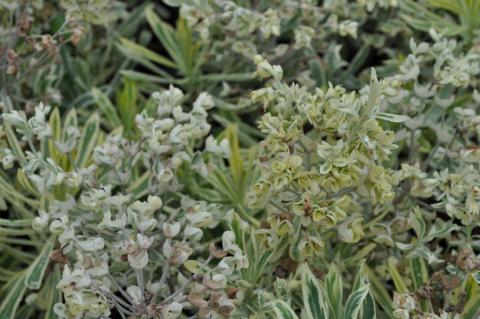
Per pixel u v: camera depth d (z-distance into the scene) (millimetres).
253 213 1032
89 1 1034
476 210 898
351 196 934
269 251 930
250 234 964
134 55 1162
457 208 918
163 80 1145
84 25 1087
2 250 1034
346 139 893
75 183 931
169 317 852
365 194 895
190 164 962
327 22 1109
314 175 879
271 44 1145
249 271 934
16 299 973
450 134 1022
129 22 1229
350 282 972
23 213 1018
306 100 902
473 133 1022
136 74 1129
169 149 944
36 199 1024
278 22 1045
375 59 1246
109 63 1231
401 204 979
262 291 915
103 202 909
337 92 895
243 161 1067
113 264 953
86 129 1041
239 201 1036
